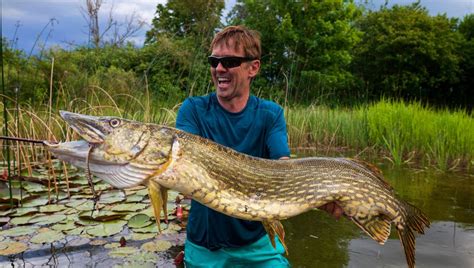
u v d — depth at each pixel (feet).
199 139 3.17
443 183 7.84
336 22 26.02
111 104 10.18
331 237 5.10
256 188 3.25
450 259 4.35
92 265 4.07
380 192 3.42
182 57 13.39
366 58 35.99
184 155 3.07
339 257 4.46
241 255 3.85
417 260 4.32
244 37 3.72
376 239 3.41
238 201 3.20
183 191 3.11
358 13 28.19
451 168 9.43
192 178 3.08
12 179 6.70
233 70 3.70
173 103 11.37
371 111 13.12
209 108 3.88
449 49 34.99
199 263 3.89
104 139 3.00
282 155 3.71
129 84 12.47
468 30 40.78
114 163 3.04
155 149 3.02
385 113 12.44
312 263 4.31
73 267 4.00
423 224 3.58
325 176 3.37
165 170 3.04
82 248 4.44
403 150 11.36
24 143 7.39
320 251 4.64
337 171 3.41
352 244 4.85
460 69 36.70
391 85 34.04
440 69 34.94
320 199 3.34
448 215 5.83
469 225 5.41
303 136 12.92
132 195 6.23
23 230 4.82
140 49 19.39
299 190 3.32
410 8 37.68
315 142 13.04
